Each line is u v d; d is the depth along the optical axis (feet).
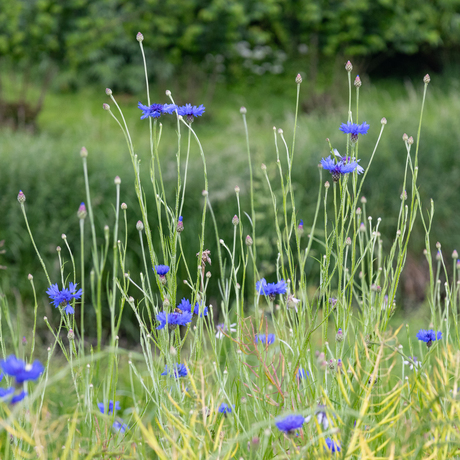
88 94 35.70
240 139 22.68
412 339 10.09
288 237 5.04
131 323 13.85
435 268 16.02
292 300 4.85
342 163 4.66
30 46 31.45
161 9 34.19
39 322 12.98
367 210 16.40
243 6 36.47
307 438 4.05
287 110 32.53
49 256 14.48
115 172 15.46
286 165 16.25
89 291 14.05
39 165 15.28
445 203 16.55
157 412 4.60
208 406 4.49
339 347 4.99
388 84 37.60
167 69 35.76
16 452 3.78
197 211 15.06
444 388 4.13
